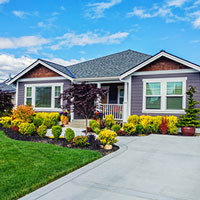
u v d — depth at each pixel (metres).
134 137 9.55
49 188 3.97
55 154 6.16
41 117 13.58
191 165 5.43
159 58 12.08
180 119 10.74
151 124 10.89
